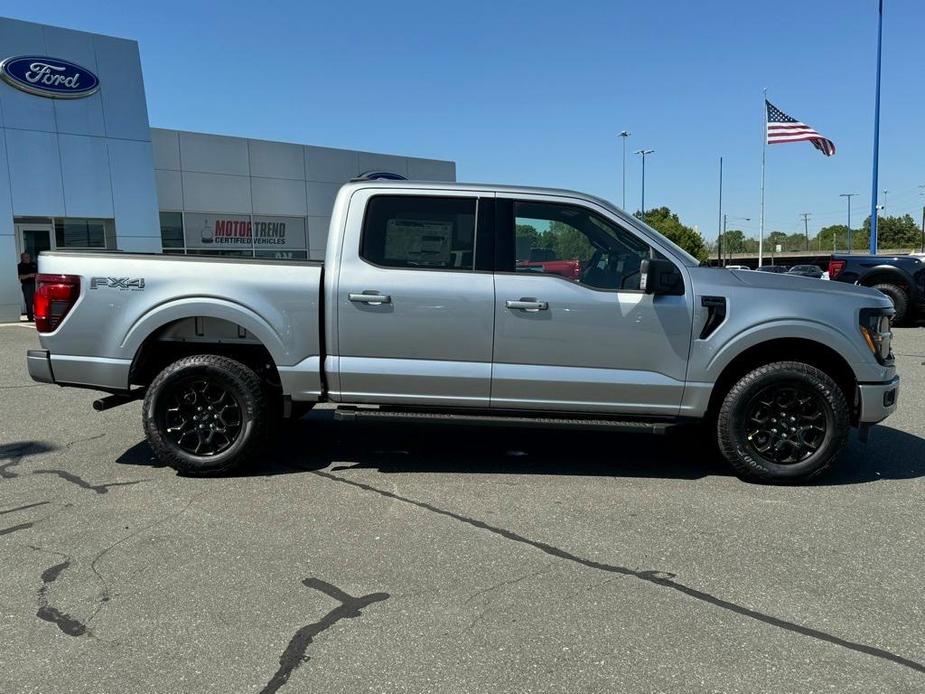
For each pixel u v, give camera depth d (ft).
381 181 17.28
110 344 17.29
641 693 8.94
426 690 8.98
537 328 16.69
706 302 16.58
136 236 64.23
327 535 13.84
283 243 81.46
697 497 16.22
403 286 16.80
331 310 16.93
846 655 9.80
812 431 16.89
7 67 56.65
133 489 16.56
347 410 17.37
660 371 16.78
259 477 17.47
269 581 11.89
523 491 16.55
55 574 12.10
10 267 57.77
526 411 17.24
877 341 16.69
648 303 16.58
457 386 16.98
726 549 13.30
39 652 9.77
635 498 16.12
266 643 10.03
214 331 17.87
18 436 21.50
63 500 15.79
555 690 8.99
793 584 11.91
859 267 49.90
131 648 9.89
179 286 17.13
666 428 16.67
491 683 9.12
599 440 21.30
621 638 10.20
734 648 9.96
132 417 24.11
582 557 12.92
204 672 9.34
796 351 17.52
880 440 21.31
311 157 82.07
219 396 17.40
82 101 60.80
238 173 76.59
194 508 15.30
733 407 16.78
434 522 14.56
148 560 12.67
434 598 11.34
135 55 63.67
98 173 61.87
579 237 17.07
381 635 10.24
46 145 59.06
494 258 16.93
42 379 17.62
